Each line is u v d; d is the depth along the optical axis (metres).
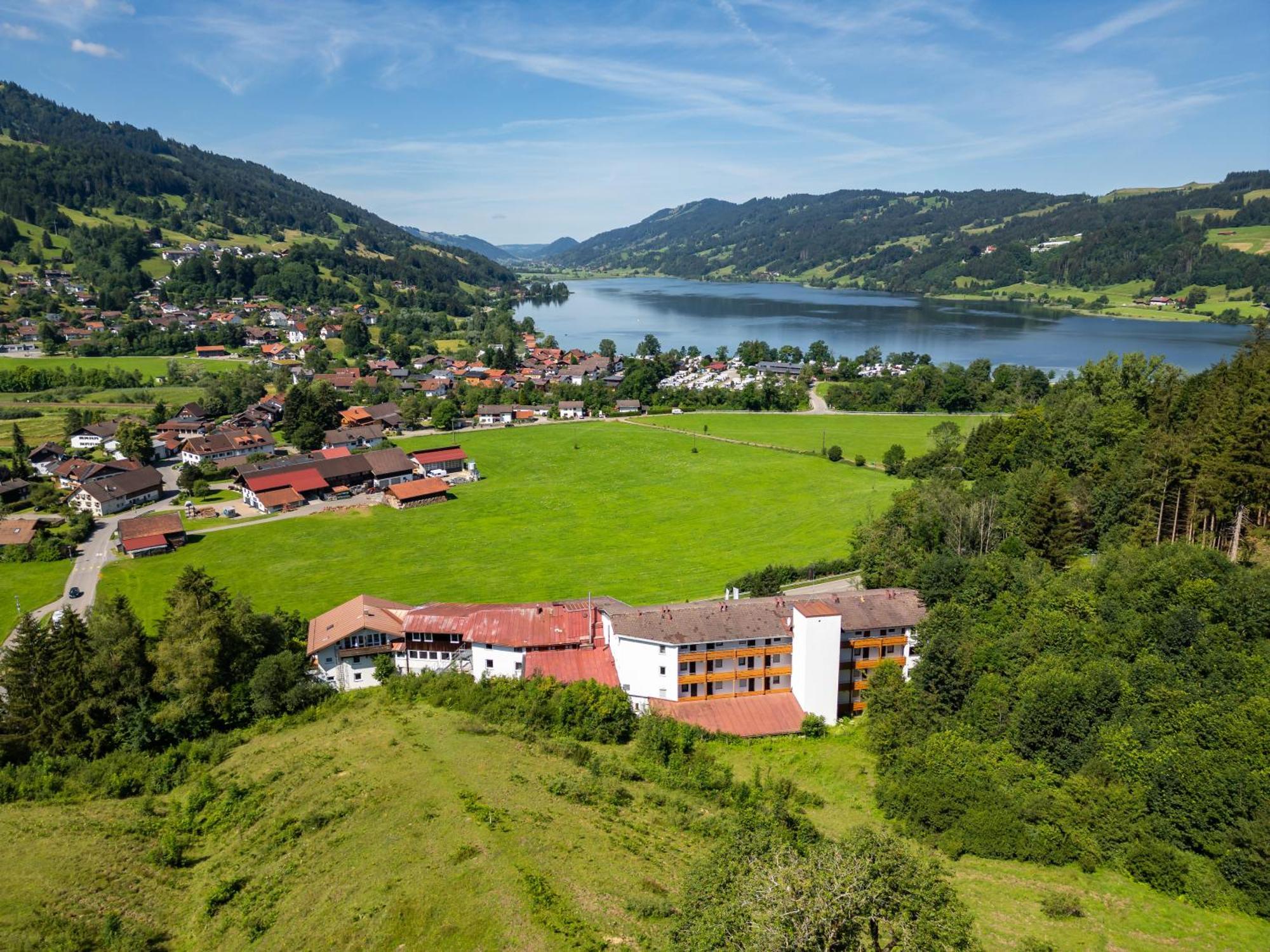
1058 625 85.12
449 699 86.62
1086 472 128.88
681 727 82.50
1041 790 68.00
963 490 134.38
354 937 47.66
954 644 84.81
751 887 41.31
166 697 83.94
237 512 179.62
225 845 62.16
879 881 41.41
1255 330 145.00
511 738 78.00
